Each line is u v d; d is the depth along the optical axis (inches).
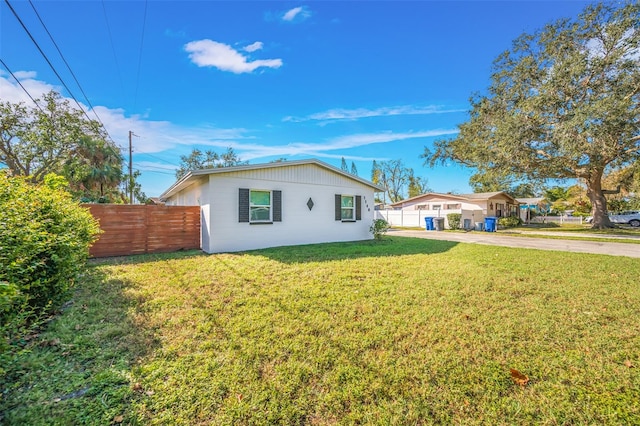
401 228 844.6
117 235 318.0
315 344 107.1
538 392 81.3
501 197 1022.4
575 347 106.3
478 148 671.8
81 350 102.0
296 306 146.7
